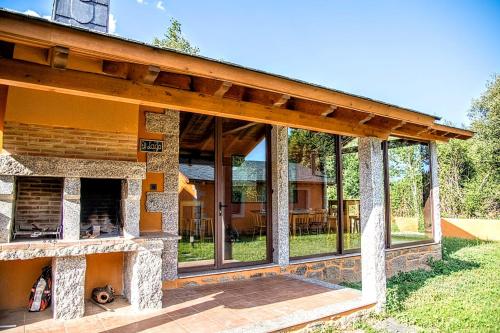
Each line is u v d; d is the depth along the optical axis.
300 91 3.87
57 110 4.27
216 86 3.53
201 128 6.22
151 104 3.40
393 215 9.07
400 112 5.01
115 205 5.05
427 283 7.38
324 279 7.12
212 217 6.19
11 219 3.97
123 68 3.18
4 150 3.95
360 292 5.38
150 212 5.43
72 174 4.18
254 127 6.85
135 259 4.50
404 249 8.80
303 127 4.58
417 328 4.65
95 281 4.95
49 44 2.56
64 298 4.04
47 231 4.54
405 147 9.71
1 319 4.04
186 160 6.02
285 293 5.24
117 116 4.62
